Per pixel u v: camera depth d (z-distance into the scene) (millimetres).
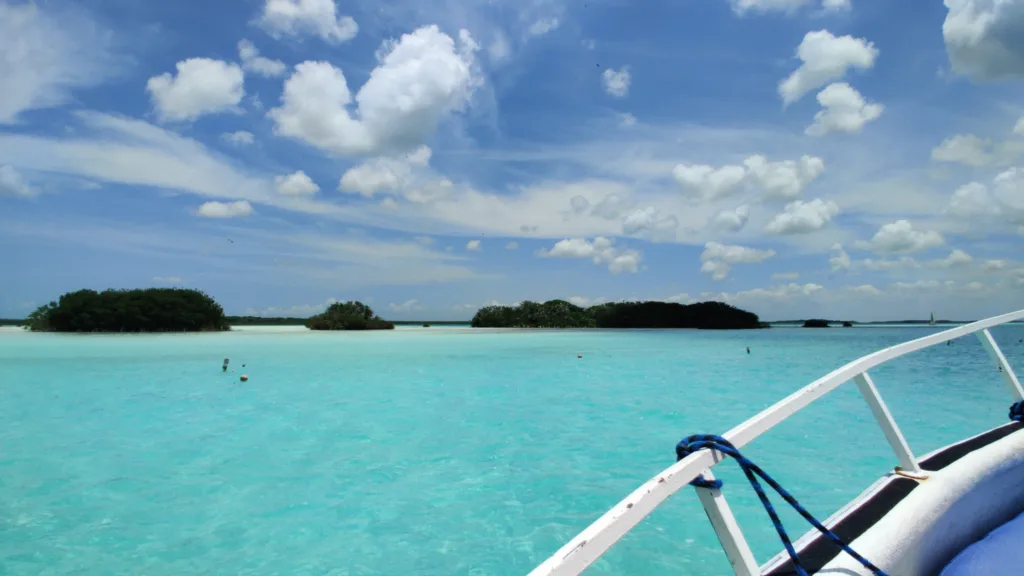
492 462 6766
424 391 12531
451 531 4754
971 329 3441
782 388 13031
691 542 4500
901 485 2459
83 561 4145
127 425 8820
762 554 4273
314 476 6199
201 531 4719
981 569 2270
